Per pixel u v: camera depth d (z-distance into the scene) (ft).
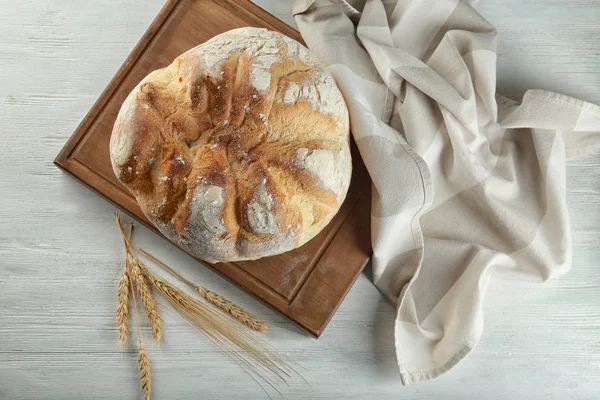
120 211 3.07
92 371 3.07
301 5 2.96
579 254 3.09
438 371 2.97
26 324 3.07
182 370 3.06
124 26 3.12
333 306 2.93
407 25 2.98
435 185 3.02
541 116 2.93
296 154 2.62
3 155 3.10
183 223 2.65
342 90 2.87
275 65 2.67
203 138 2.63
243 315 2.96
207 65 2.65
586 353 3.07
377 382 3.06
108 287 3.08
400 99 2.94
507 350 3.08
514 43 3.13
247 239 2.66
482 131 3.01
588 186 3.10
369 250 2.95
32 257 3.08
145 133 2.66
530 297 3.09
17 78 3.11
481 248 2.97
